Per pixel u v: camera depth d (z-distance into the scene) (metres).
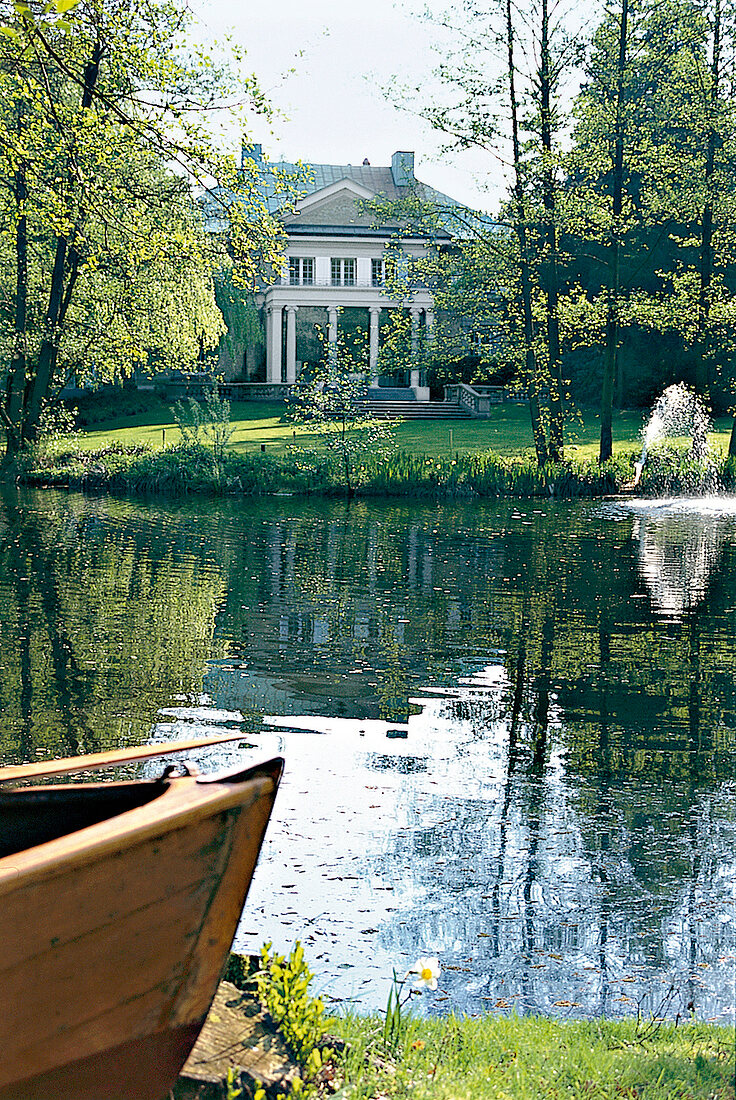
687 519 24.14
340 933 5.12
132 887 2.75
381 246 56.16
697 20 29.61
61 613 12.71
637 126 31.53
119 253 16.25
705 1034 3.97
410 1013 3.96
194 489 29.45
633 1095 3.25
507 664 10.65
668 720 8.87
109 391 55.53
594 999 4.57
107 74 16.03
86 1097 2.82
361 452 31.81
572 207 30.81
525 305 32.12
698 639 11.87
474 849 6.15
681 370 46.81
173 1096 3.06
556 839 6.34
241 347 56.34
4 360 31.69
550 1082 3.35
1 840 3.40
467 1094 3.22
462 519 23.61
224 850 2.93
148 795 3.26
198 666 10.34
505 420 46.44
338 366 30.38
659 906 5.48
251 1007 3.57
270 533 20.72
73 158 13.91
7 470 31.30
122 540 19.38
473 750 7.98
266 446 36.59
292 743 8.04
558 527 22.34
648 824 6.59
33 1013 2.64
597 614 13.19
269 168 15.47
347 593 14.34
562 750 8.04
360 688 9.70
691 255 45.00
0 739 7.98
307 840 6.22
